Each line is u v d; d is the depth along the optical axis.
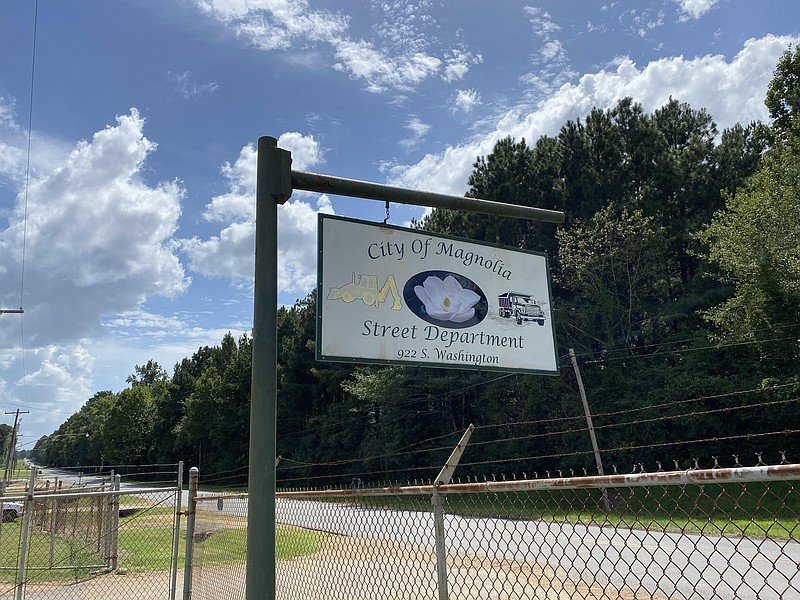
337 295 4.07
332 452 42.00
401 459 35.38
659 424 24.53
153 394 89.00
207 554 6.44
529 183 34.22
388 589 5.55
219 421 58.06
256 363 3.54
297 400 48.50
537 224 33.16
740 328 22.94
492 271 4.68
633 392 26.25
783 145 23.03
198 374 78.56
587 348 28.83
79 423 127.31
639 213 28.88
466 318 4.47
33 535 14.88
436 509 3.41
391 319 4.21
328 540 5.20
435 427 35.59
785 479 2.09
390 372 34.75
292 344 51.09
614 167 33.66
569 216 33.28
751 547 9.55
